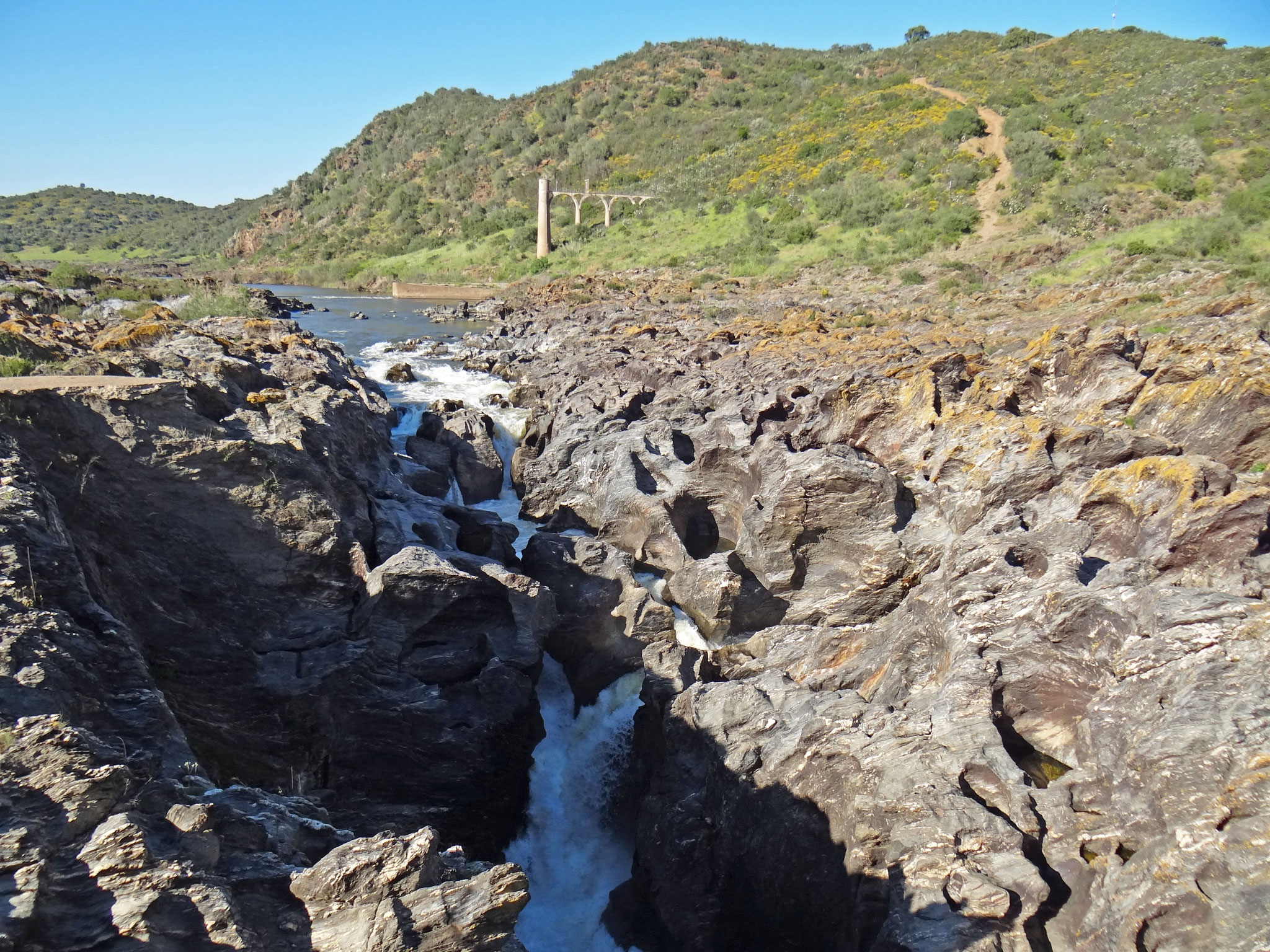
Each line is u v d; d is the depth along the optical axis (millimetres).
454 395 43312
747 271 85875
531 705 20422
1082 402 27969
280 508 19078
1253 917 9492
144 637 16938
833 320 57938
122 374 20859
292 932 9656
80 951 8227
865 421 31062
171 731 12094
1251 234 58938
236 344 33188
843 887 13180
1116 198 72812
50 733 9586
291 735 17625
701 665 20734
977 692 14406
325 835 11703
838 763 14109
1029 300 56000
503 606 20578
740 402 35438
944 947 10672
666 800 17031
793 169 107938
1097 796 12266
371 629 18969
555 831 20594
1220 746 11117
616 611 23906
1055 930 10961
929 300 63094
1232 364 25016
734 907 15297
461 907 9820
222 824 10422
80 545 16000
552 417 36875
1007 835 11867
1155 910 10031
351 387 35094
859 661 18453
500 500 34250
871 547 25266
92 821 9234
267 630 18609
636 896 17094
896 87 126188
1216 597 13539
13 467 14797
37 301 46625
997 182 84750
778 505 25953
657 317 65812
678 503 30000
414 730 18422
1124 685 13234
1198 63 100188
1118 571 15266
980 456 25953
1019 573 17453
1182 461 18891
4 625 11156
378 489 25047
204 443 18422
